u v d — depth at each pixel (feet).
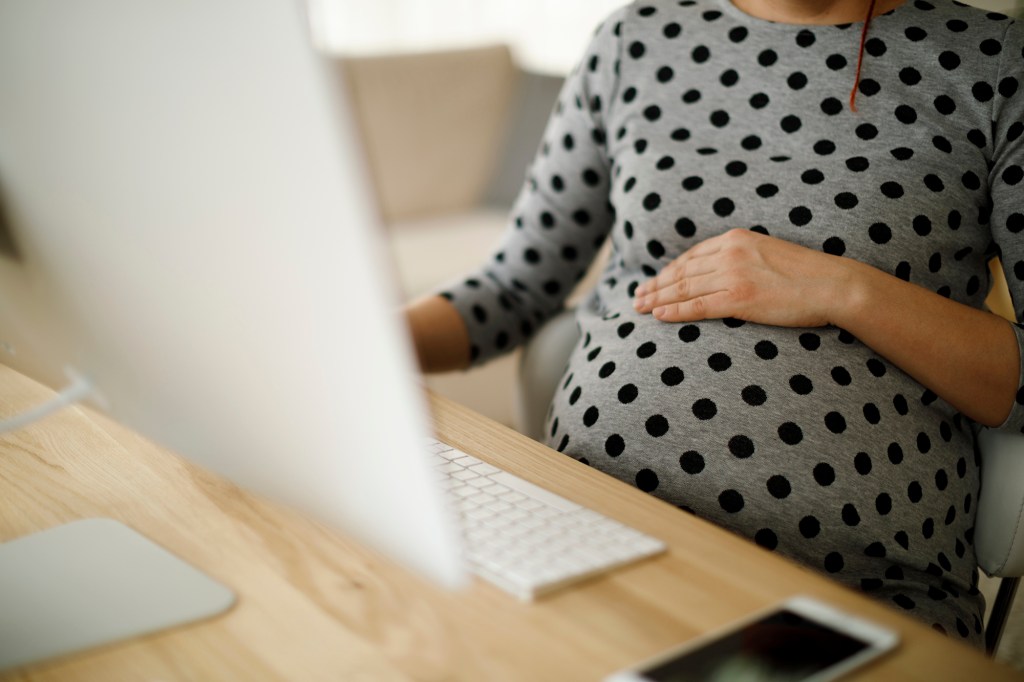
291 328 1.39
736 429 3.26
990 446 3.55
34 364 2.13
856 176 3.59
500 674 1.67
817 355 3.37
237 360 1.51
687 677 1.60
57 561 2.02
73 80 1.42
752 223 3.69
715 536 2.20
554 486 2.42
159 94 1.32
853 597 1.96
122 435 2.69
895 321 3.28
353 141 1.24
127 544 2.10
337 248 1.27
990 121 3.59
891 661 1.72
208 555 2.07
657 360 3.48
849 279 3.33
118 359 1.80
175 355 1.63
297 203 1.27
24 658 1.69
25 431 2.70
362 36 11.57
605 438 3.44
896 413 3.37
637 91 4.11
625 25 4.19
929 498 3.32
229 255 1.39
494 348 4.38
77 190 1.55
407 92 9.30
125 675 1.66
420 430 1.35
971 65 3.63
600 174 4.39
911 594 3.07
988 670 1.71
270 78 1.21
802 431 3.24
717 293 3.46
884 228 3.52
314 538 2.15
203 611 1.85
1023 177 3.49
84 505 2.29
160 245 1.48
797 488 3.18
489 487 2.35
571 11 11.59
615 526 2.18
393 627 1.81
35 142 1.56
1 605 1.85
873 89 3.70
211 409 1.66
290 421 1.51
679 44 4.06
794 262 3.40
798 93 3.79
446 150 9.60
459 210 9.86
